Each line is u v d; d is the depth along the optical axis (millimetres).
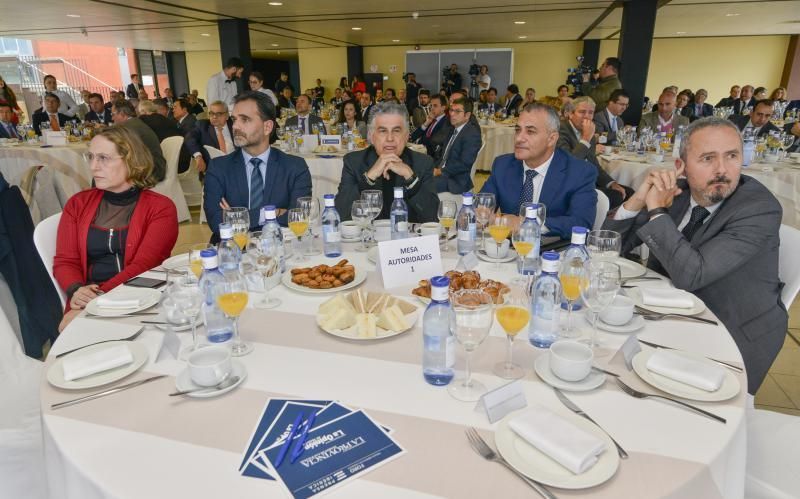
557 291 1090
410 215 2375
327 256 1734
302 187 2498
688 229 1653
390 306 1239
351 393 919
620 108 5180
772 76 12289
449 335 925
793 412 2113
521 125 2184
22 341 2105
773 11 8094
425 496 677
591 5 7617
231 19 9172
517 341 1131
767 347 1481
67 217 1868
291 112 8930
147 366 1021
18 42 15992
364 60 15156
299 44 14320
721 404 879
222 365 921
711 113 9125
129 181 1910
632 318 1209
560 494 673
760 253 1479
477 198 1906
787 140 4043
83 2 7273
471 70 13070
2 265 2047
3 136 5746
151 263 1866
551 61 13648
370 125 2330
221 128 5250
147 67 16922
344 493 684
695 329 1176
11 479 1135
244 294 1071
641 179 3980
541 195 2283
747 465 1138
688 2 7324
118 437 798
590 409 869
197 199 5527
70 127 5789
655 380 943
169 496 678
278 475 713
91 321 1239
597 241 1444
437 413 860
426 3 7598
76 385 930
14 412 1354
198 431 812
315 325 1206
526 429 762
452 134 4734
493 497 674
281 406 878
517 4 7656
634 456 750
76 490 740
